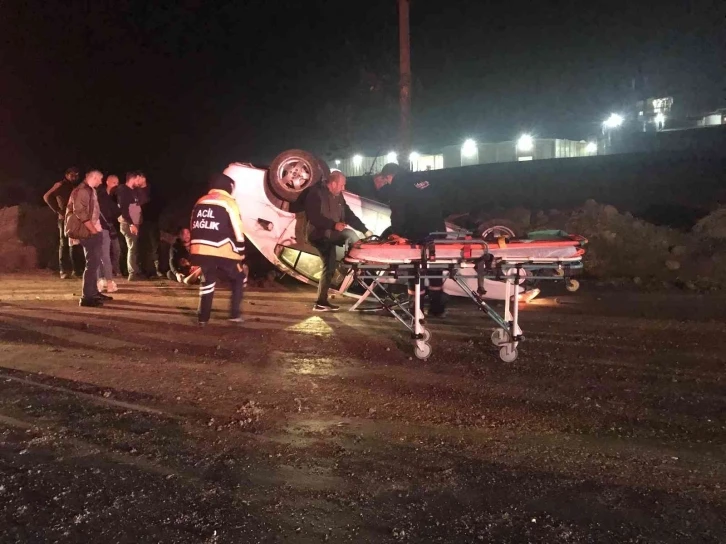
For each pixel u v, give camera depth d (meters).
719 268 10.84
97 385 5.59
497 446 4.42
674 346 6.83
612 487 3.86
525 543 3.30
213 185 7.78
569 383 5.68
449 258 6.07
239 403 5.20
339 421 4.86
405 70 13.79
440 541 3.32
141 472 4.04
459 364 6.25
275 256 9.56
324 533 3.39
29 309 8.80
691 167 17.70
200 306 7.77
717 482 3.92
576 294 9.87
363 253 6.15
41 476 3.97
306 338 7.23
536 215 13.43
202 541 3.32
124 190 11.38
